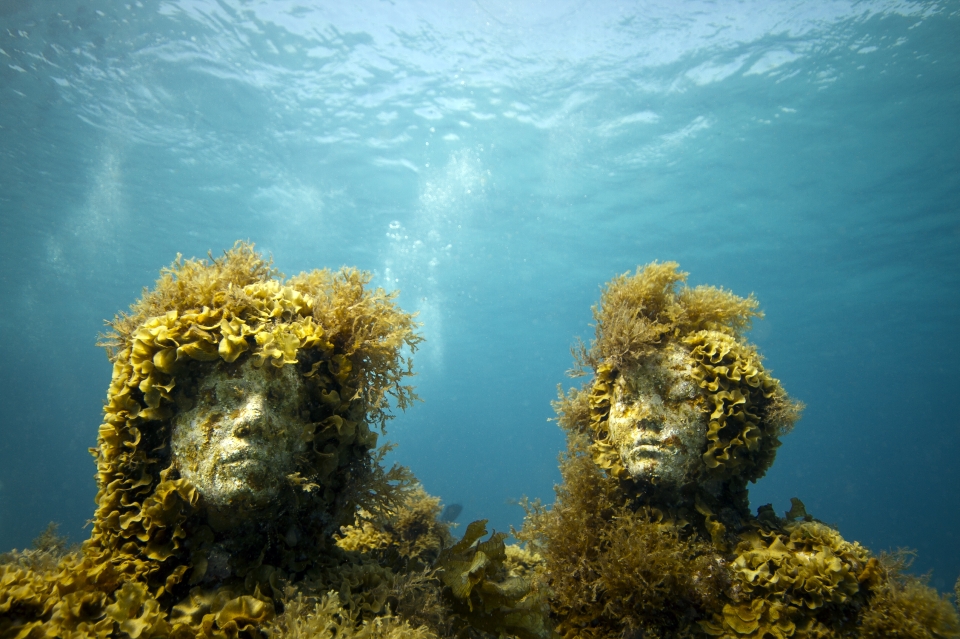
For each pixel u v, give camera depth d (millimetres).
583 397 3824
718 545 2943
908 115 14422
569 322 41406
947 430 85312
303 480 2328
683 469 3035
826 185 18062
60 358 55094
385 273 30984
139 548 2287
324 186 20172
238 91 14539
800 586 2645
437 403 96625
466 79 14469
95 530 2379
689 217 21266
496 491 75812
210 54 13078
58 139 16547
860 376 52156
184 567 2238
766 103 14367
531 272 29578
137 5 11469
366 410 2832
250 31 12445
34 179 18969
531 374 68500
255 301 2615
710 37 12578
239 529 2396
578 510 3236
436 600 2527
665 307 3516
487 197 21203
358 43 13078
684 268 26750
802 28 12078
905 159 16328
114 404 2398
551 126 16328
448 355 55969
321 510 2660
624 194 19969
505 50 13414
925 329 33438
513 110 15727
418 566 3037
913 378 51406
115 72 13594
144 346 2381
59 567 2230
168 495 2244
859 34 12078
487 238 25250
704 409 3102
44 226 23078
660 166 17828
